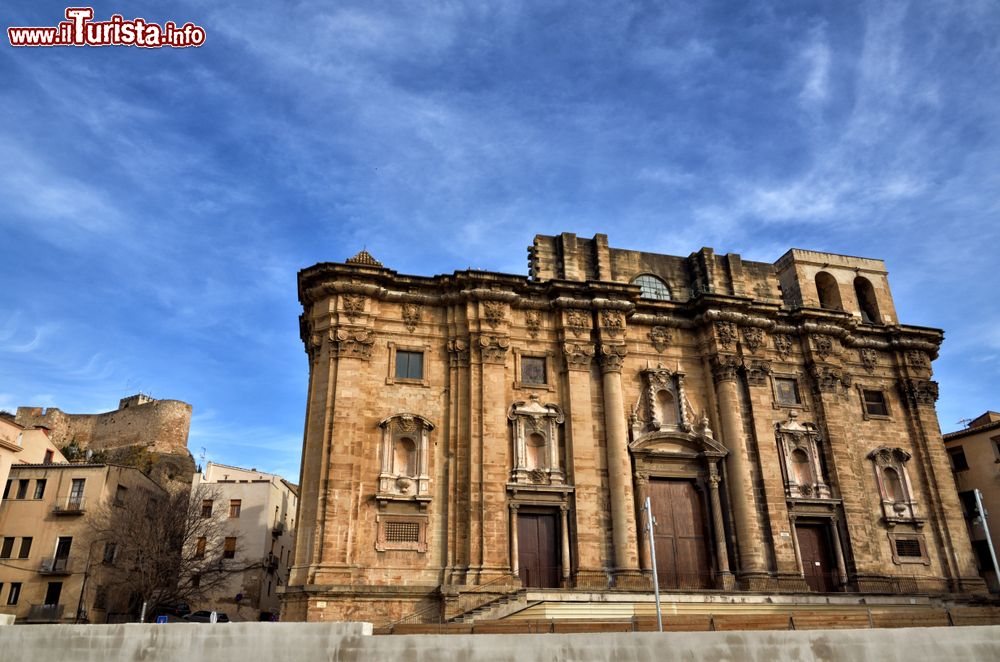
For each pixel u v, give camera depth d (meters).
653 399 39.38
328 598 31.36
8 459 43.78
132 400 97.56
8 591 48.69
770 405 40.78
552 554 35.47
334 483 33.31
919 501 42.22
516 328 38.97
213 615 18.55
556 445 37.03
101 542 50.59
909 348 45.44
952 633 18.27
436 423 36.25
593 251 42.59
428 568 33.50
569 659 16.64
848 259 47.81
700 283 43.72
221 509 63.00
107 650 16.70
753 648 17.19
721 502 38.38
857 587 38.16
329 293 36.91
